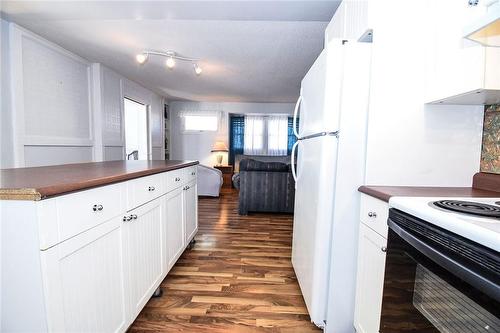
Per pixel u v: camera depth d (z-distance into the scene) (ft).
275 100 21.03
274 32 8.50
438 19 4.17
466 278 2.24
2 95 7.99
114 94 13.58
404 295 3.27
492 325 2.12
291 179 13.08
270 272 7.25
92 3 6.48
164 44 9.70
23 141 8.57
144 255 5.03
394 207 3.48
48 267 2.78
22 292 2.79
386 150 4.56
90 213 3.44
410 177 4.61
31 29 8.55
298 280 6.35
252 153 23.13
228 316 5.36
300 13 6.72
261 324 5.16
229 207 14.79
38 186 2.75
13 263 2.76
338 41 4.46
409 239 3.04
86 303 3.41
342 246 4.74
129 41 9.49
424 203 3.18
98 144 12.46
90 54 10.93
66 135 10.65
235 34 8.72
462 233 2.37
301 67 12.22
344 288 4.81
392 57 4.42
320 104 4.78
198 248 8.85
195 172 9.07
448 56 3.95
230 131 23.47
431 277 2.88
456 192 4.05
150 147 17.95
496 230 2.16
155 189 5.50
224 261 7.88
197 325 5.08
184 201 7.65
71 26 8.28
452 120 4.55
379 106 4.49
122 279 4.25
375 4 4.33
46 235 2.75
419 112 4.51
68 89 10.68
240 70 12.78
